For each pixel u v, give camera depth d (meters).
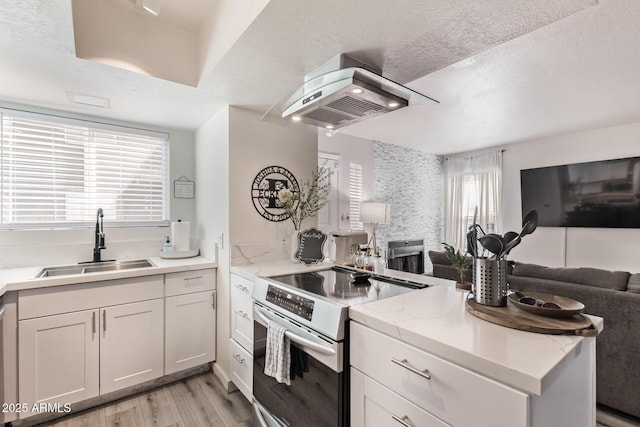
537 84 2.51
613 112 3.25
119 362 2.06
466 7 1.18
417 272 5.18
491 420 0.79
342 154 4.16
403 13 1.23
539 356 0.81
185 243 2.77
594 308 1.99
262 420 1.70
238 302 2.15
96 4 1.67
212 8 1.75
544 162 4.45
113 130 2.68
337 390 1.23
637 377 1.84
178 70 1.93
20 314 1.75
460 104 2.98
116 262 2.55
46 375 1.82
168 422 1.89
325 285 1.67
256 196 2.46
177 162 3.00
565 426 0.90
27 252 2.29
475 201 5.20
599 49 1.98
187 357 2.35
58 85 1.97
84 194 2.56
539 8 1.19
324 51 1.54
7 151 2.26
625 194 3.77
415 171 5.20
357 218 4.33
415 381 0.98
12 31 1.39
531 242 4.60
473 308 1.15
